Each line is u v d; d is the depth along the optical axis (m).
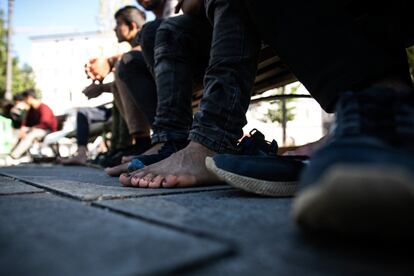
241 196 0.93
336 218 0.43
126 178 1.17
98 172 2.30
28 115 5.88
